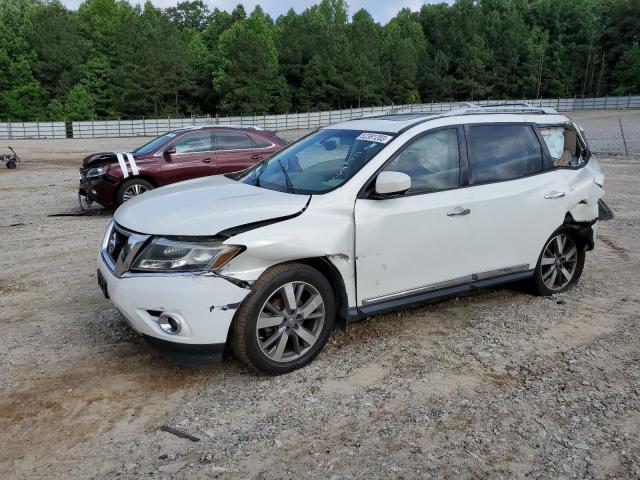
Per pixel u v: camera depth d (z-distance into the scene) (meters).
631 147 25.30
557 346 4.55
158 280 3.63
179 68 80.06
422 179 4.54
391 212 4.29
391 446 3.23
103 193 10.11
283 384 3.92
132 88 76.56
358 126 5.05
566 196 5.38
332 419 3.50
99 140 47.78
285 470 3.03
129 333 4.75
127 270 3.79
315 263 4.12
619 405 3.68
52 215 10.57
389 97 93.69
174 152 10.41
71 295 5.79
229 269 3.67
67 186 15.51
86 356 4.35
